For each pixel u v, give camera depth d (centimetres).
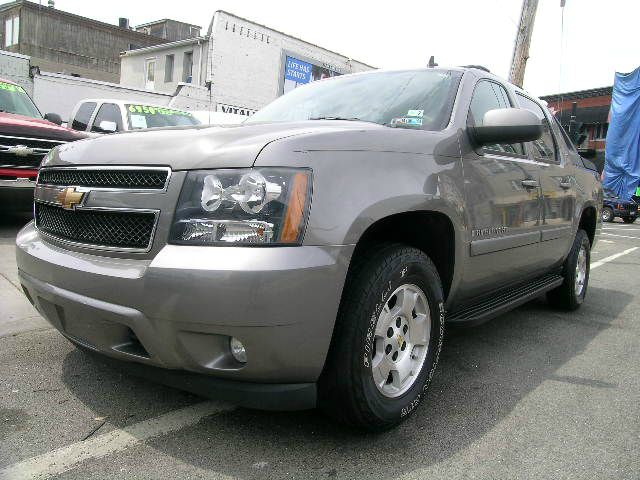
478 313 332
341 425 252
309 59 2300
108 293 215
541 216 390
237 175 206
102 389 281
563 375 341
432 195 259
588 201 495
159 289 203
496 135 299
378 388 241
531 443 250
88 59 4062
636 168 2577
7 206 646
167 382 225
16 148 626
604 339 425
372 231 260
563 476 224
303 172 211
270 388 214
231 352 210
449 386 314
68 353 326
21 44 3778
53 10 3847
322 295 208
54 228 260
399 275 242
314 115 339
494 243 320
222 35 2006
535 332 438
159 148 227
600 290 637
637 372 352
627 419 280
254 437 241
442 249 289
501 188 326
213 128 251
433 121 303
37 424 244
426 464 228
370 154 238
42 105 1802
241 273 195
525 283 428
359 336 225
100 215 231
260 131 234
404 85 341
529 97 437
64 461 217
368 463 226
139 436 238
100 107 893
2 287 446
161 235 212
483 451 241
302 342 207
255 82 2125
